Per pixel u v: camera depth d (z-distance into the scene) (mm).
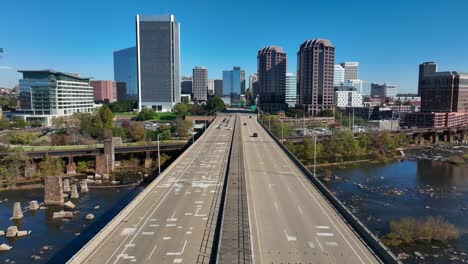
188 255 46750
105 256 46594
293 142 190750
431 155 197875
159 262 44938
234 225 55906
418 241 79438
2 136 194125
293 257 45750
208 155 119500
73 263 43062
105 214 92438
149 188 76250
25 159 129250
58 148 147500
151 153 161625
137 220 59281
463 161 175125
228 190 74938
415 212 100000
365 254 46688
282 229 54750
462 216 97000
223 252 46656
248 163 104375
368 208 103438
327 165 166750
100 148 144125
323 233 53312
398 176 146250
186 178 87750
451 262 70250
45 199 101375
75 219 88875
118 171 144125
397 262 41500
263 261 44656
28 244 74875
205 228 55719
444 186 130250
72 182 126625
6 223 86500
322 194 72812
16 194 110812
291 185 79812
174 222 58344
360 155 189875
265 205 65938
